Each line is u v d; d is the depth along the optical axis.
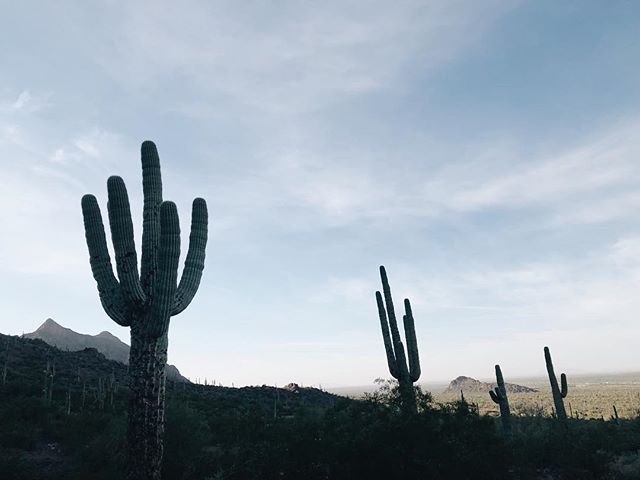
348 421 9.92
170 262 9.86
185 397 39.97
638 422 26.03
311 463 9.29
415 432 9.11
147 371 9.73
